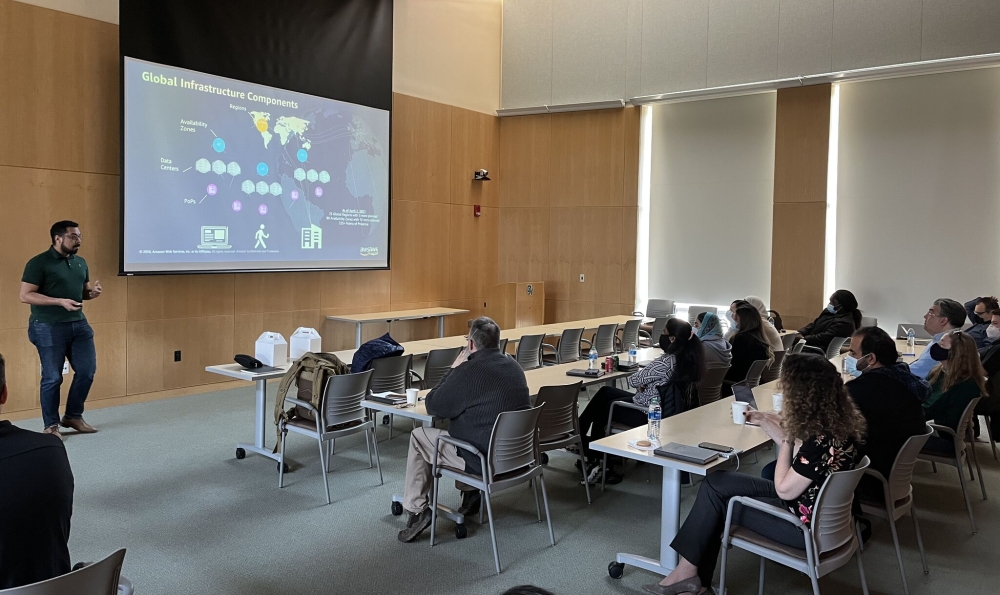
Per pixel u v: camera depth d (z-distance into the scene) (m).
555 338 10.12
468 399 3.49
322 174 8.18
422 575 3.27
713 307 9.69
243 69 7.30
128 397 6.78
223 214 7.21
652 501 4.36
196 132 6.93
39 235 6.09
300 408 4.64
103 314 6.56
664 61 9.80
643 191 10.20
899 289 8.47
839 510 2.63
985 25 7.81
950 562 3.54
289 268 7.91
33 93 6.02
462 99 10.42
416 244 9.78
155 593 3.05
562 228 10.65
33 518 1.79
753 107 9.33
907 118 8.34
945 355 4.22
